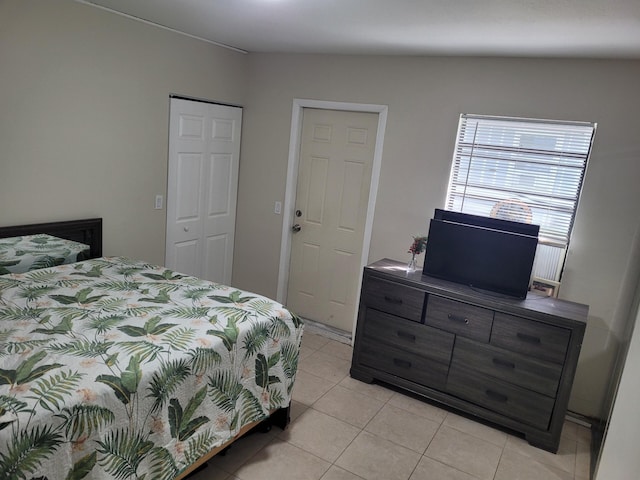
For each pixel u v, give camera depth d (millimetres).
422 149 3539
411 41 2979
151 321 2146
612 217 2975
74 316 2100
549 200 3197
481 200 3418
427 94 3465
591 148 2990
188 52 3619
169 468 1929
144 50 3297
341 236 4070
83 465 1596
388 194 3719
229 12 2725
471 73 3301
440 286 3020
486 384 2924
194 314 2283
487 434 2885
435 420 2980
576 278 3109
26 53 2656
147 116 3434
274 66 4066
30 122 2750
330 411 2961
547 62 3061
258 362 2342
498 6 2086
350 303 4121
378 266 3340
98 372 1693
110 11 3025
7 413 1418
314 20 2695
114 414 1669
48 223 2934
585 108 2988
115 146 3262
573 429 3055
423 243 3258
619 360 2820
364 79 3691
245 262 4520
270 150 4199
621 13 1995
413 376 3174
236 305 2455
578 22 2191
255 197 4348
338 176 3998
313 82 3910
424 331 3090
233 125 4211
